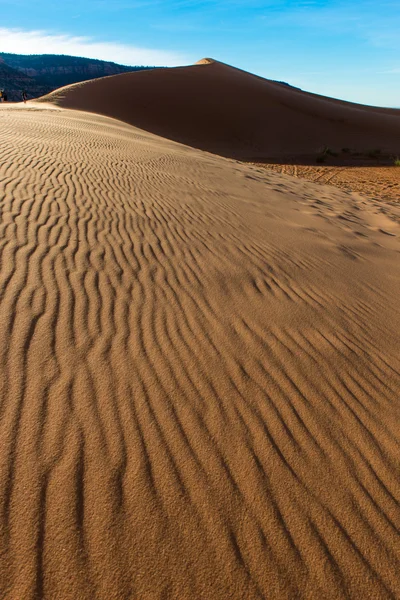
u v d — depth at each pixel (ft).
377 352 11.63
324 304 13.97
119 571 5.59
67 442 7.24
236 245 17.95
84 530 5.98
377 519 6.85
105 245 15.35
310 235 21.95
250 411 8.63
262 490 7.00
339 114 155.63
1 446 6.97
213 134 123.54
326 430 8.47
